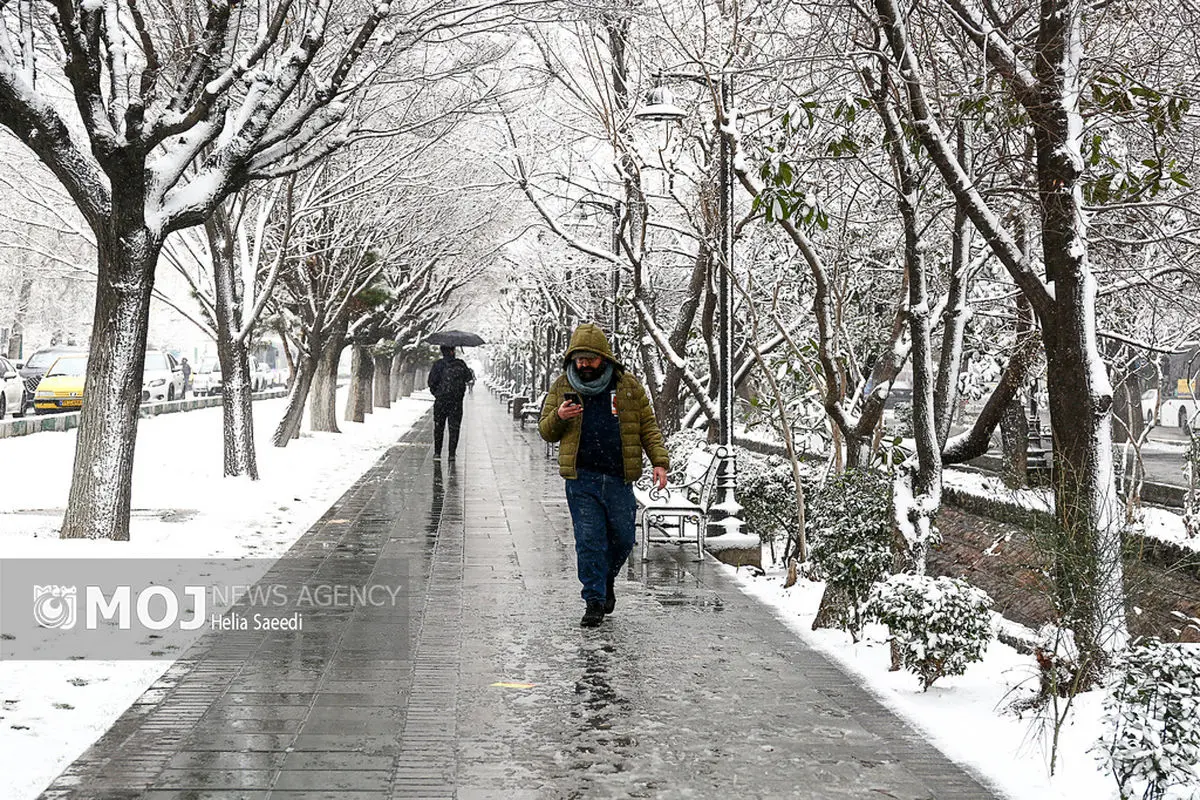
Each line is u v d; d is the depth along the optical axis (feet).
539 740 20.24
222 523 48.11
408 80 50.29
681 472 53.57
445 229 97.91
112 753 18.94
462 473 77.10
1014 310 41.65
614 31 54.44
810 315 52.80
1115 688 17.60
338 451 93.66
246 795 17.12
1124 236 31.94
